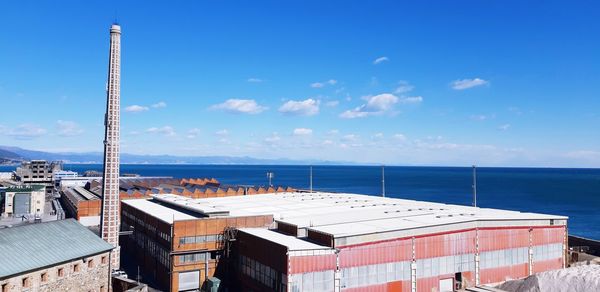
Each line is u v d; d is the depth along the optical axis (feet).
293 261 194.70
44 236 197.57
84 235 213.25
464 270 239.91
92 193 543.39
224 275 245.45
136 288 207.00
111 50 274.57
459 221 240.53
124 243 351.87
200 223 244.01
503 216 263.70
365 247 210.59
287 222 239.71
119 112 276.41
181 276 238.68
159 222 263.08
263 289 214.90
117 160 274.98
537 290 215.10
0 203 516.32
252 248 227.20
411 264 223.10
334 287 201.46
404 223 235.40
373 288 211.61
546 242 266.57
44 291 177.68
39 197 501.56
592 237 471.21
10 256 172.45
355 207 313.94
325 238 208.13
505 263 252.42
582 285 202.59
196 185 643.04
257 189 516.73
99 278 208.13
